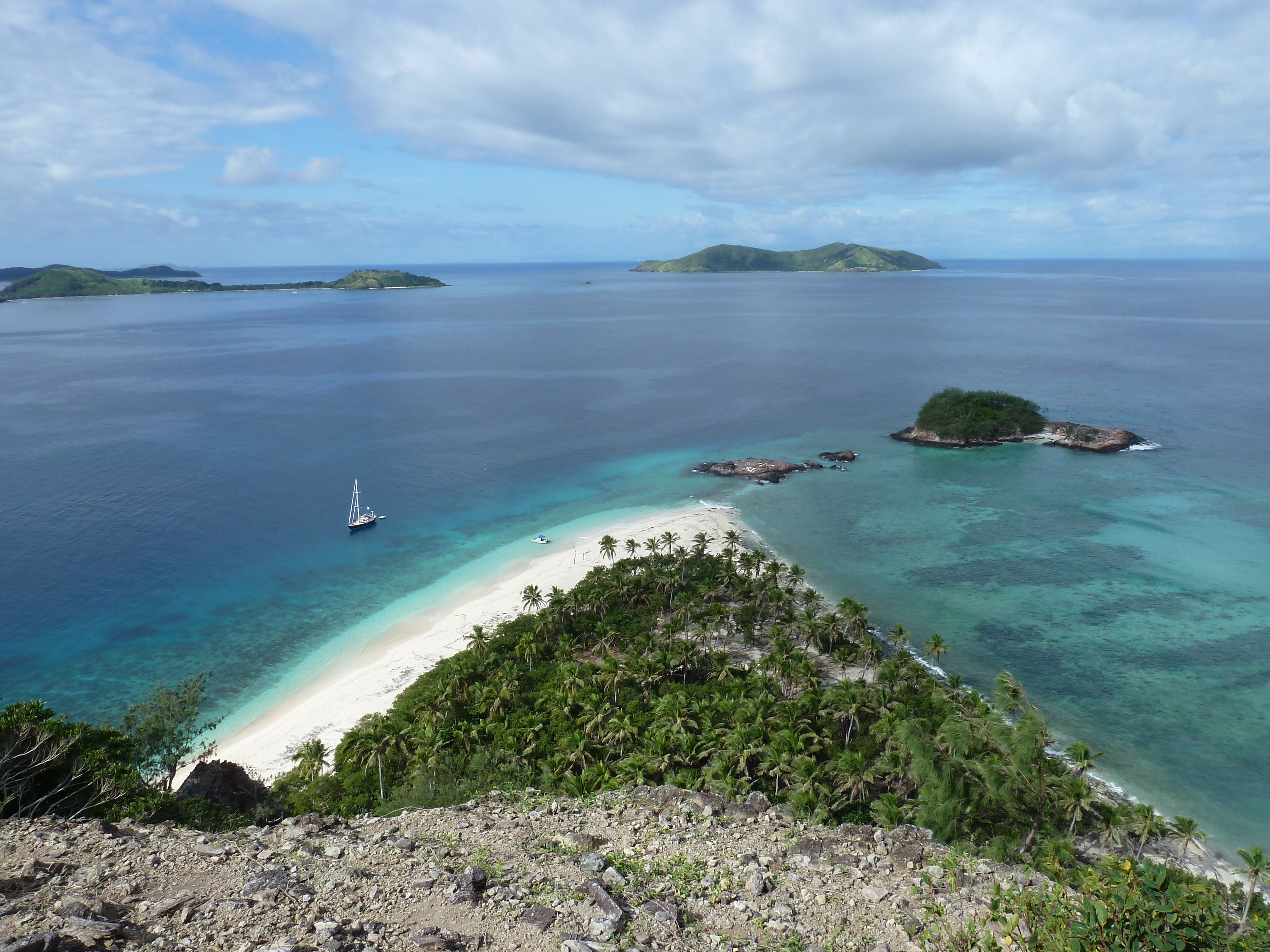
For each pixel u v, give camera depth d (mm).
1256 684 82188
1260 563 112438
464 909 17078
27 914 14555
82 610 104688
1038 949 13750
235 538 130000
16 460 169625
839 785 53188
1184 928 12805
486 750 56750
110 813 27500
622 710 65688
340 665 90000
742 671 78500
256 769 67875
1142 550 117500
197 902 16141
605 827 24328
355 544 128000
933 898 19953
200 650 94500
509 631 91000
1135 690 81375
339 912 16516
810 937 17672
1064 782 48438
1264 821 62656
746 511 139250
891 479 156000
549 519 138375
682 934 17219
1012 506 138000
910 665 77250
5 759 25562
